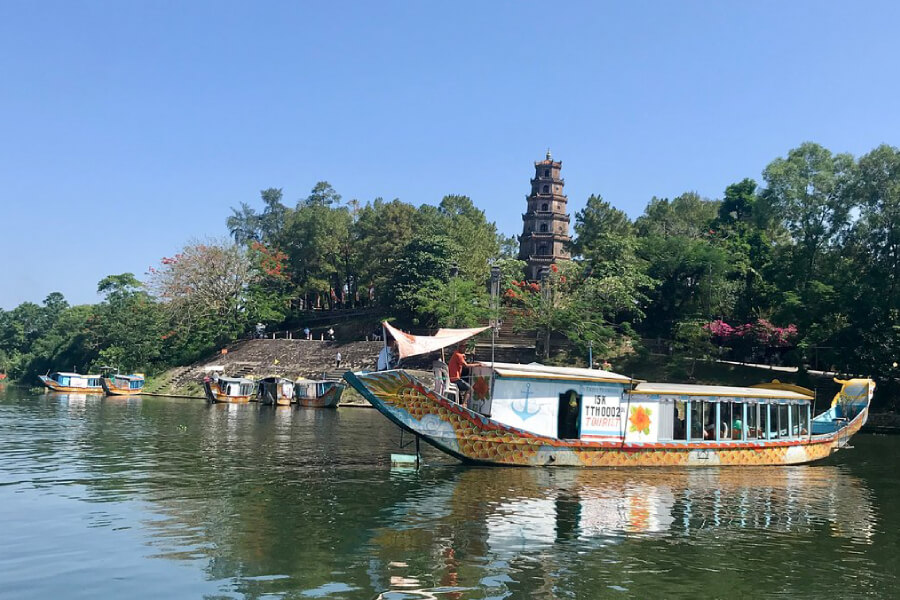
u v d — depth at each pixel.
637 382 23.52
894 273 49.94
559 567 12.49
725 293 63.12
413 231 82.12
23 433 31.45
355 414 47.75
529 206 83.88
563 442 22.77
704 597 11.27
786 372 54.03
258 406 54.50
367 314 81.38
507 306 68.31
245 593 10.80
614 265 65.12
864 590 11.86
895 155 49.94
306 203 111.12
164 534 14.04
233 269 77.75
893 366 46.38
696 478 22.31
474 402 23.12
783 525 16.30
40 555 12.62
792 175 55.00
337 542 13.62
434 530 14.66
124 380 67.62
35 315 121.38
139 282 91.94
